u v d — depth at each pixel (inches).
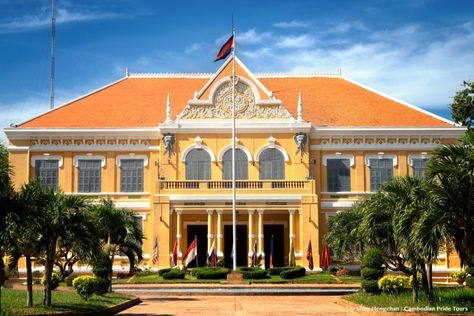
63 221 1219.2
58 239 1275.8
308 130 2486.5
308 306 1434.5
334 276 2146.9
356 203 1786.4
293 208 2367.1
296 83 2805.1
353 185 2517.2
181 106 2664.9
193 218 2463.1
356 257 1946.4
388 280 1499.8
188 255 2188.7
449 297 1338.6
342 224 1702.8
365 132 2527.1
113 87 2792.8
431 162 1202.6
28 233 1165.1
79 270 2317.9
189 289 1817.2
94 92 2751.0
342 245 1706.4
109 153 2534.5
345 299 1461.6
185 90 2780.5
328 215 2480.3
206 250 2466.8
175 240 2369.6
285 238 2480.3
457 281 2053.4
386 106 2662.4
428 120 2581.2
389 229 1378.0
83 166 2532.0
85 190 2519.7
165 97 2731.3
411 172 2519.7
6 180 1066.1
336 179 2524.6
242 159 2496.3
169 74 2881.4
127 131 2524.6
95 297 1424.7
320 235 2461.9
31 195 1107.3
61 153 2532.0
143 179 2524.6
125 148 2536.9
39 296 1405.0
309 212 2362.2
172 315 1228.5
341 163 2532.0
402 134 2527.1
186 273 2209.6
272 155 2495.1
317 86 2790.4
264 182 2380.7
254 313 1266.0
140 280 2006.6
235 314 1245.1
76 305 1235.2
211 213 2356.1
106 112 2630.4
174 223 2380.7
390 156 2534.5
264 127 2492.6
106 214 1641.2
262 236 2353.6
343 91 2753.4
